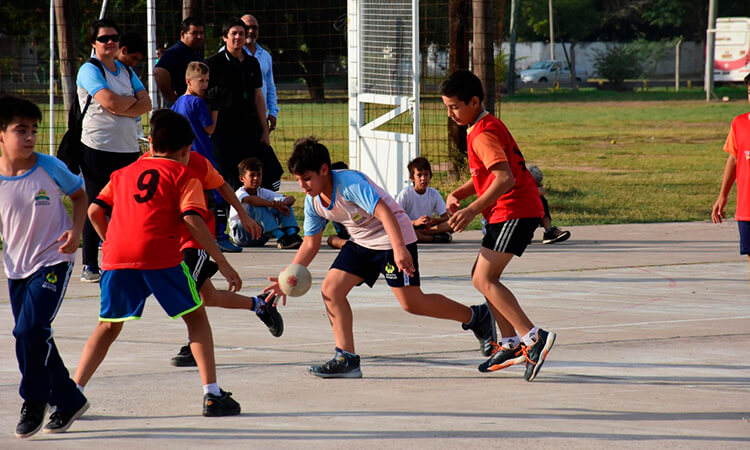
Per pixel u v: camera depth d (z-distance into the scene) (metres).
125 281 10.91
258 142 25.64
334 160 45.59
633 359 13.90
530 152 55.53
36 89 82.50
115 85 19.31
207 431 10.53
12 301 10.84
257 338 15.38
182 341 15.11
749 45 117.88
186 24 25.38
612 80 149.25
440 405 11.58
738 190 15.27
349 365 12.87
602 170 45.75
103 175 19.53
